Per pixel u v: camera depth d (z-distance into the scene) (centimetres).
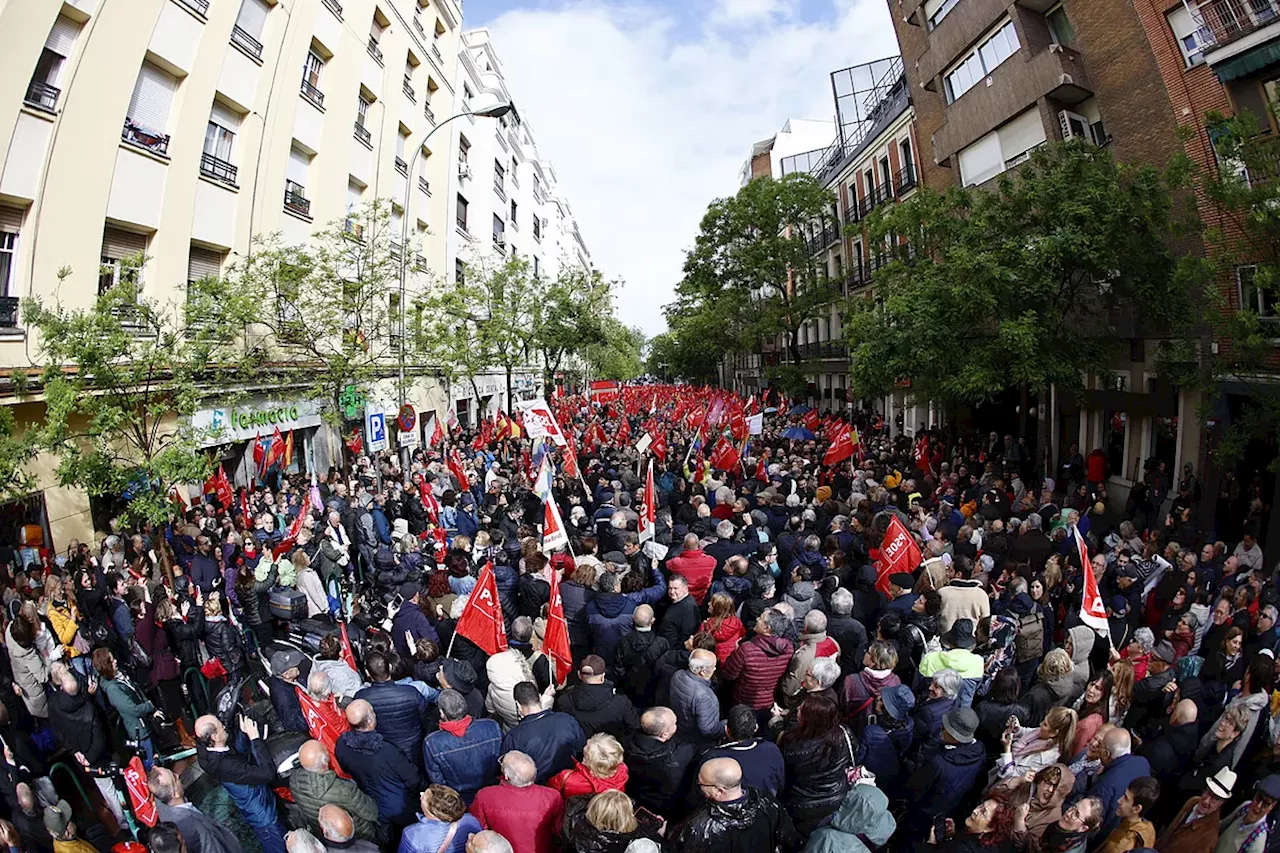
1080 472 1866
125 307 1107
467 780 493
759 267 3309
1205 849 426
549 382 3366
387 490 1449
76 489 1243
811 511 1068
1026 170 1512
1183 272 1197
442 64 3089
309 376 1845
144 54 1462
